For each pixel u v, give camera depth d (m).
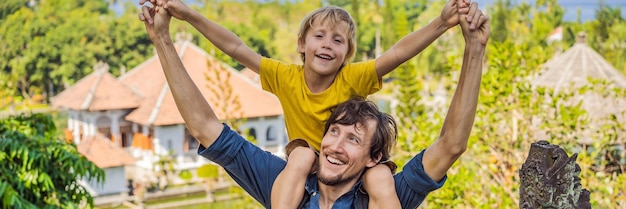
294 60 42.72
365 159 2.20
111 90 27.97
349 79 2.46
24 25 38.28
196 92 2.31
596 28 38.19
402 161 7.09
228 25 41.94
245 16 42.84
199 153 2.34
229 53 2.54
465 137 2.14
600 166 7.46
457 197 6.80
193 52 28.84
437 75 33.59
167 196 24.39
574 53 17.36
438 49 35.19
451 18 2.25
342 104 2.25
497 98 7.19
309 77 2.50
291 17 43.41
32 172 6.54
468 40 2.17
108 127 27.83
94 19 39.41
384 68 2.45
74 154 7.00
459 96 2.15
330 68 2.45
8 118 7.29
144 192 24.22
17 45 37.91
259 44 42.28
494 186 6.68
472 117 2.14
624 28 38.00
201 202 23.86
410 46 2.38
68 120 29.59
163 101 26.92
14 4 38.25
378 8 44.88
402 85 11.07
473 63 2.15
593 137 7.35
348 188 2.21
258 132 27.47
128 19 40.09
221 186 24.12
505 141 7.27
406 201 2.24
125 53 39.81
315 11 2.53
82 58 38.88
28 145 6.65
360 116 2.20
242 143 2.34
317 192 2.22
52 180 6.90
